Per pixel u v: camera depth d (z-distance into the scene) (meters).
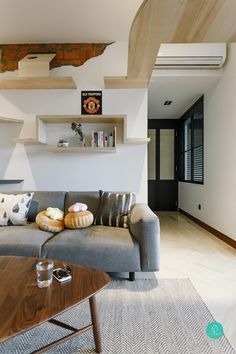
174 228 4.44
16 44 3.22
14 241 2.09
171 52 3.29
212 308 1.80
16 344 1.43
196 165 5.01
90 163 3.23
